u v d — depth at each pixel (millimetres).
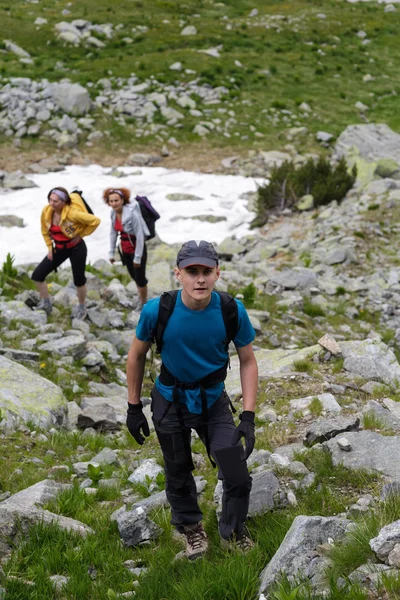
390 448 5762
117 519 5211
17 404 8070
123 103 36094
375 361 9477
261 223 25156
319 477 5578
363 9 58188
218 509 5078
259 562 4410
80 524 5297
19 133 32719
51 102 35000
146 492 5996
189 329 4168
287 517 4965
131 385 4473
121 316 12859
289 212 25688
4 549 4824
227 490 4434
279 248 21609
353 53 47719
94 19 48875
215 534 4941
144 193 28297
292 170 26844
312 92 40594
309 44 48562
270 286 16547
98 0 53938
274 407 7980
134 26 48750
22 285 13758
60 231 11547
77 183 28938
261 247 22312
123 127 34312
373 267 19062
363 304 16094
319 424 6492
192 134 34406
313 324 14469
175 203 27312
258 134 34781
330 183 26109
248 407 4363
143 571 4594
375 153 31875
